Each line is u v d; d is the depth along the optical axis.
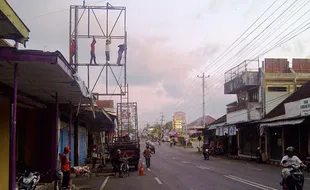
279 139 35.56
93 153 27.25
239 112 45.44
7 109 12.39
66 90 13.36
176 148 82.56
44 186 15.75
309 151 29.53
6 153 12.27
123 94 23.61
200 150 65.75
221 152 54.72
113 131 44.88
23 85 12.12
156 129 176.88
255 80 41.38
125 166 22.14
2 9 7.25
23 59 8.40
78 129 28.42
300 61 42.66
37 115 17.92
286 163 11.25
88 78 23.20
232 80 46.47
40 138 17.83
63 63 9.38
